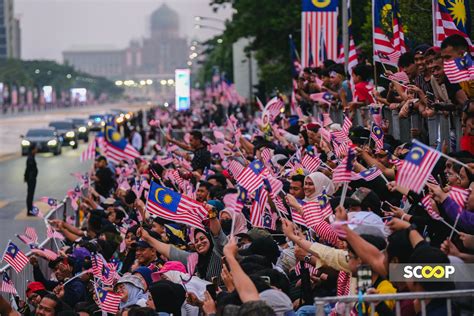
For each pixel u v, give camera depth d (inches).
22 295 1588.3
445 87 1250.6
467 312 729.6
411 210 984.3
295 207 958.4
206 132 3996.1
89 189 2281.0
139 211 1425.9
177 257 1098.1
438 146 1189.7
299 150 1371.8
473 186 873.5
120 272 1359.5
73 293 1302.9
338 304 778.2
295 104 2534.5
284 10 4847.4
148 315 893.2
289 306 840.9
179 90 7096.5
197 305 971.9
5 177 4402.1
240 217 1137.4
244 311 720.3
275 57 5187.0
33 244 1459.2
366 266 759.7
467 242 830.5
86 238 1621.6
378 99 1501.0
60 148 6008.9
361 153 1103.6
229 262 779.4
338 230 765.9
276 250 1016.2
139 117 7204.7
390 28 1699.1
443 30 1444.4
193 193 1440.7
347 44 2551.7
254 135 2054.6
